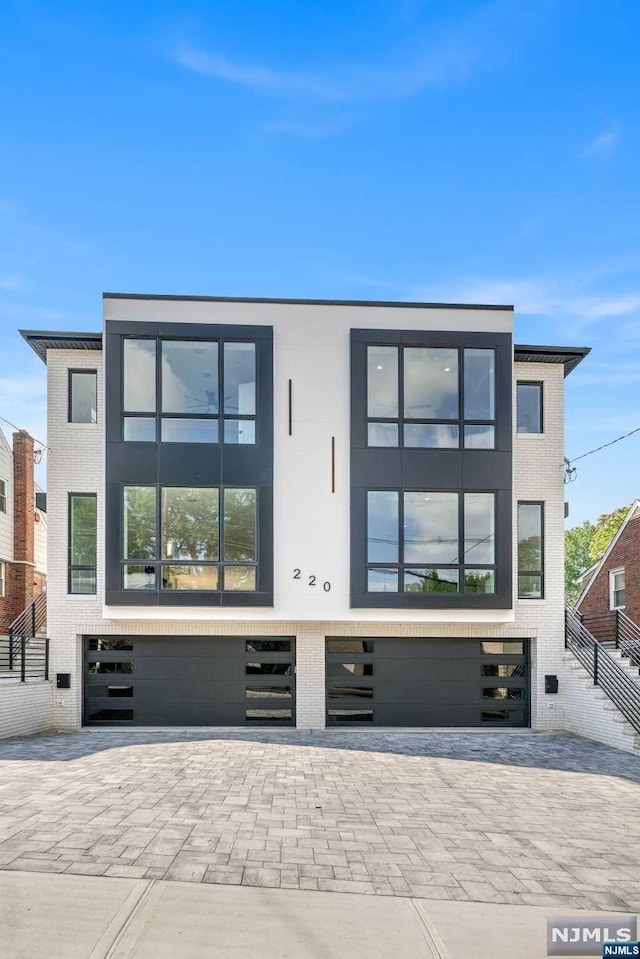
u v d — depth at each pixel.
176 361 13.39
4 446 19.75
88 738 12.15
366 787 8.72
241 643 13.74
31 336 13.60
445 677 13.96
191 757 10.29
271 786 8.57
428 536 13.45
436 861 6.09
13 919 4.64
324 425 13.52
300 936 4.58
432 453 13.56
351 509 13.29
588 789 8.89
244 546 13.17
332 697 13.75
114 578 12.85
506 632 14.02
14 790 8.02
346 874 5.69
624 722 11.84
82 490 13.78
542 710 13.85
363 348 13.62
